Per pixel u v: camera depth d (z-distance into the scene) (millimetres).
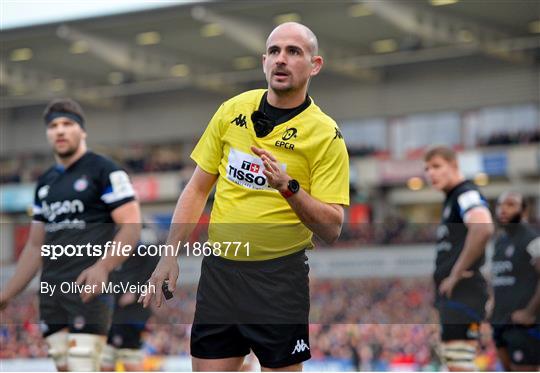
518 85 123062
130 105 148000
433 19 109000
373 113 131875
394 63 125062
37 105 149750
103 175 17734
